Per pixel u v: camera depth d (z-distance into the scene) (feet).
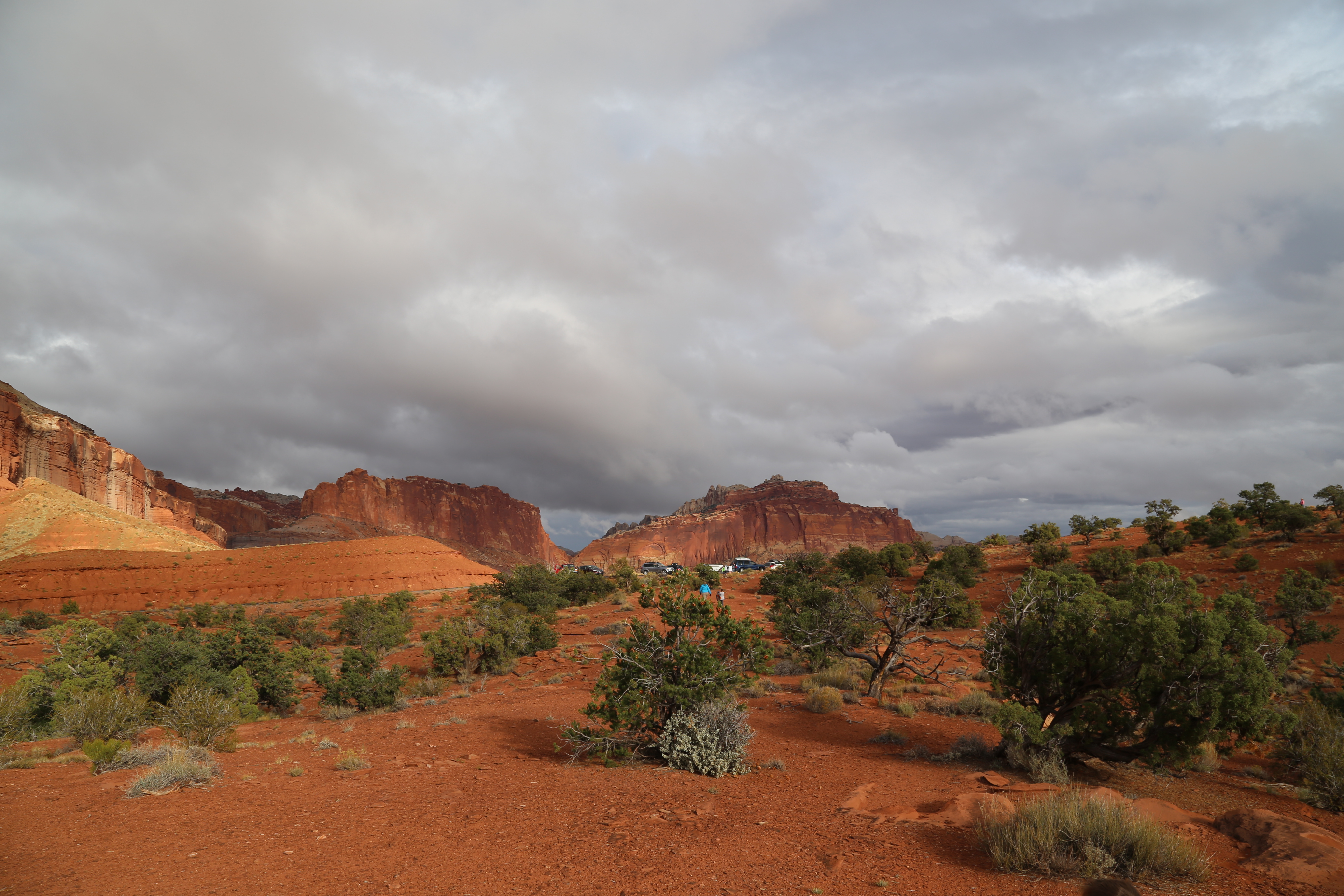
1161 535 161.99
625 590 202.90
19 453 411.13
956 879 21.09
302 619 193.26
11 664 104.06
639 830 27.07
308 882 21.24
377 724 58.13
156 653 65.72
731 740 39.78
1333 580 121.19
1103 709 39.01
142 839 25.81
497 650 94.99
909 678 81.66
